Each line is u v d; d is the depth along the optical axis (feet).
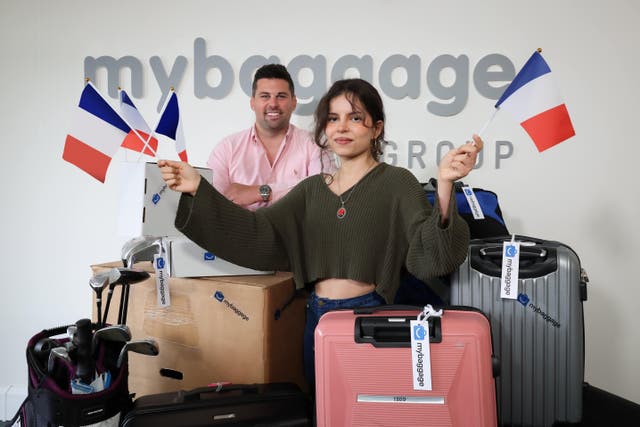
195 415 4.38
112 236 7.77
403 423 3.88
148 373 5.71
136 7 7.50
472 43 7.00
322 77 7.18
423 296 5.48
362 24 7.14
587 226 7.06
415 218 4.30
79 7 7.61
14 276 7.95
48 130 7.78
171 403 4.47
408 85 7.08
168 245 5.25
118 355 4.83
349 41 7.17
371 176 4.69
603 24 6.84
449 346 3.82
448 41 7.03
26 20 7.72
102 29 7.59
